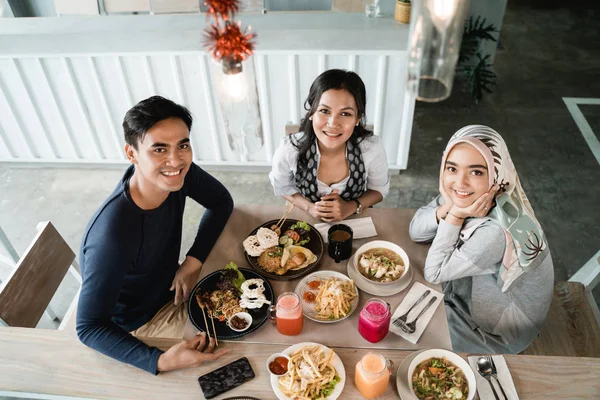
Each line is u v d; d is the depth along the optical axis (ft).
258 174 11.35
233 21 2.88
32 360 4.50
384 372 3.96
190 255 5.70
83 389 4.26
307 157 6.12
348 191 6.39
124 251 4.60
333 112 5.38
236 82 3.36
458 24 2.81
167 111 4.31
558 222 9.84
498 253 4.92
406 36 9.37
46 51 9.43
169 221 5.18
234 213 6.16
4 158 11.34
